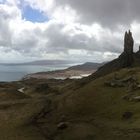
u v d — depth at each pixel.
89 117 102.06
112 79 138.12
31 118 105.38
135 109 97.44
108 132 83.19
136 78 130.75
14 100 136.88
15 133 92.00
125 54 194.88
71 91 148.50
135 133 77.44
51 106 119.88
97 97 120.75
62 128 92.56
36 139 86.00
